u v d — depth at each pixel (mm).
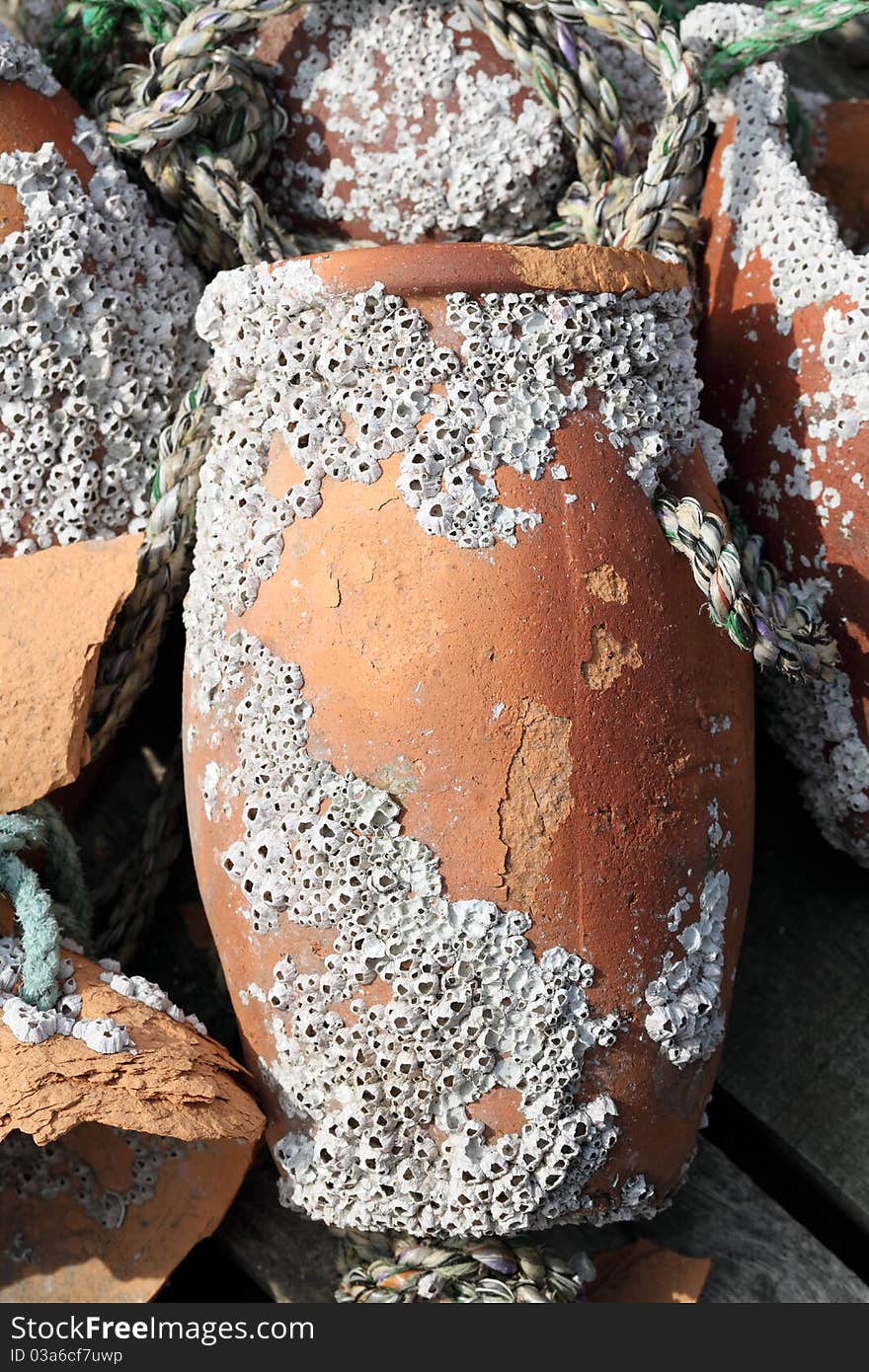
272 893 746
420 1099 744
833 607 812
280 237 838
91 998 758
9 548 819
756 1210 868
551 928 736
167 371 835
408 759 731
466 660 729
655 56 815
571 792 733
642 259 759
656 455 758
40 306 802
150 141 820
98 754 835
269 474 756
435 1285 776
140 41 867
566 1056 740
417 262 736
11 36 815
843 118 938
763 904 905
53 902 801
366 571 734
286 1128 773
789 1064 884
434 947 732
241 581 755
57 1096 722
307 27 843
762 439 820
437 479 735
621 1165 763
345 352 742
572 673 733
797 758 854
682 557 758
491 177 841
